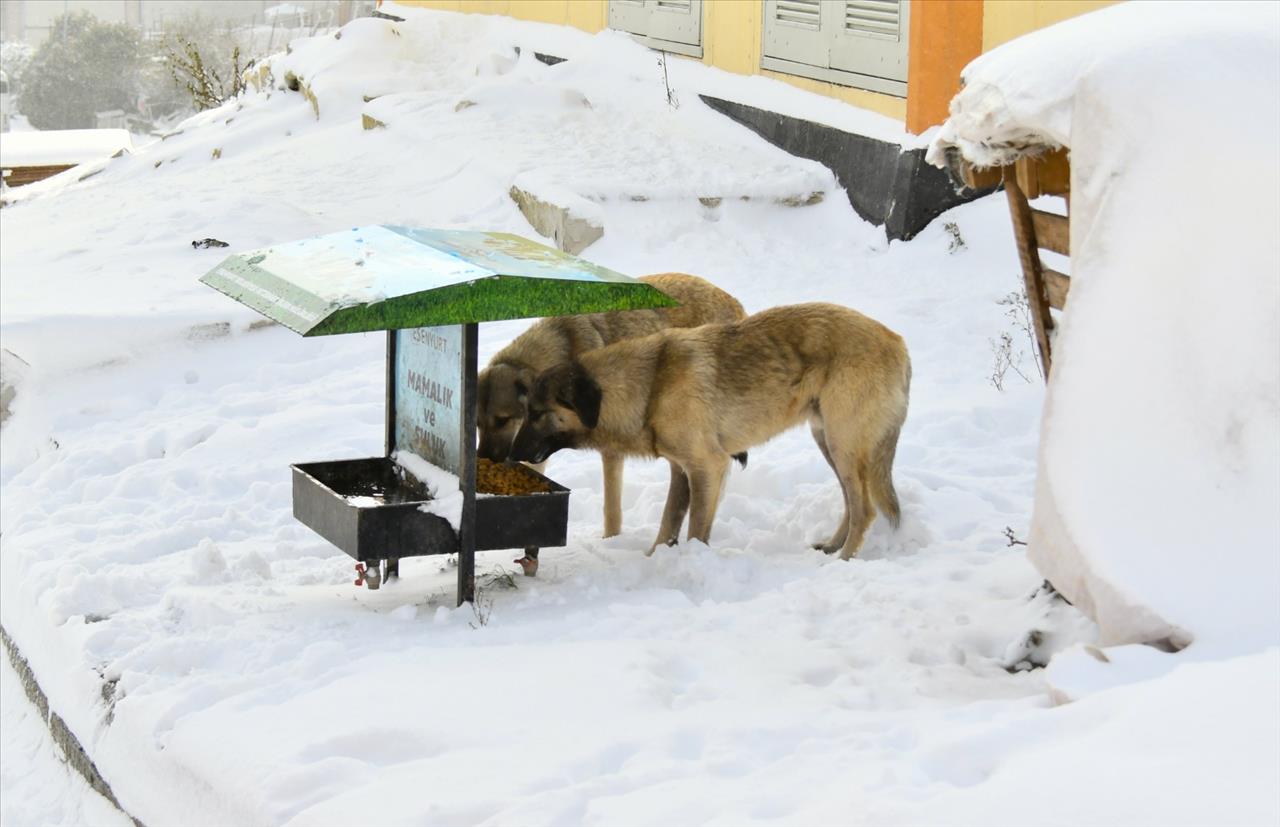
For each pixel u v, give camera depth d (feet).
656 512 24.57
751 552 22.21
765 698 15.56
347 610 19.49
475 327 18.76
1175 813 10.48
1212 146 14.40
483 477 22.31
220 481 27.02
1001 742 12.46
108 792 17.15
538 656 17.03
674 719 14.84
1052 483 14.83
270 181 52.65
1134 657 13.53
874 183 42.27
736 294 37.76
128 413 31.76
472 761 14.08
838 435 21.70
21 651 21.59
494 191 46.14
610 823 12.41
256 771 14.53
